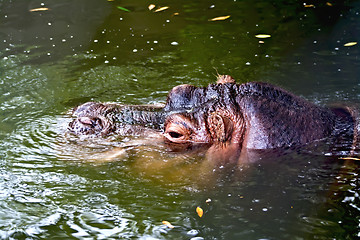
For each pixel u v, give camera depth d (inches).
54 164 330.0
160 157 324.2
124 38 663.1
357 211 281.6
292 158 309.3
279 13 750.5
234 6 790.5
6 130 384.5
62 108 430.9
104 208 297.7
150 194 307.7
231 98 328.2
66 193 310.0
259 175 306.3
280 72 531.2
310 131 317.4
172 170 318.0
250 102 321.7
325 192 294.0
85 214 293.1
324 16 722.8
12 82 509.7
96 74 534.0
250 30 682.8
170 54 601.0
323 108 343.3
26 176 323.0
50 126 372.5
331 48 601.0
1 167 332.2
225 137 317.4
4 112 426.9
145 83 507.8
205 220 284.8
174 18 741.3
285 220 279.4
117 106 373.7
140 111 359.9
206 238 270.8
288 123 316.8
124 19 741.3
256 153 311.0
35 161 334.6
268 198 294.7
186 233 275.4
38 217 290.5
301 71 531.8
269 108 319.9
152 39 658.8
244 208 290.0
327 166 306.7
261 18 730.8
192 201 300.8
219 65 559.5
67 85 501.4
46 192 310.8
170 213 292.5
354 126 327.6
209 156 318.7
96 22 730.8
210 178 310.8
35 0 826.2
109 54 603.2
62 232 277.9
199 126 324.5
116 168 323.0
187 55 595.8
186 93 349.1
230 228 277.4
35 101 454.6
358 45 602.5
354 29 661.3
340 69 532.7
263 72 532.7
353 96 445.4
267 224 277.9
